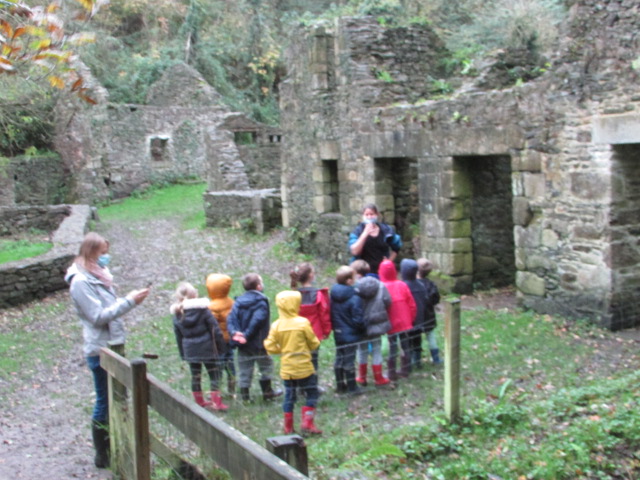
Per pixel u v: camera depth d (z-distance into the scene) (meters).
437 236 10.45
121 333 5.32
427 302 7.07
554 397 5.93
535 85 8.69
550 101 8.52
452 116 9.91
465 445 5.32
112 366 4.66
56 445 5.93
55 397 7.29
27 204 25.23
